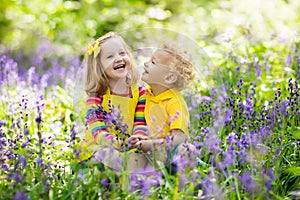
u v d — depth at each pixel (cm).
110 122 412
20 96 577
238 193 371
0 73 660
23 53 942
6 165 401
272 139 452
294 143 456
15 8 1277
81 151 407
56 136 524
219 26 1044
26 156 405
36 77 662
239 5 1151
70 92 646
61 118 605
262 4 1100
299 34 750
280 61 704
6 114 538
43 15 1219
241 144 414
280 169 425
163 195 385
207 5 1320
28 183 381
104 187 385
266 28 905
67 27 1155
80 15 1222
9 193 368
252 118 482
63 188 389
